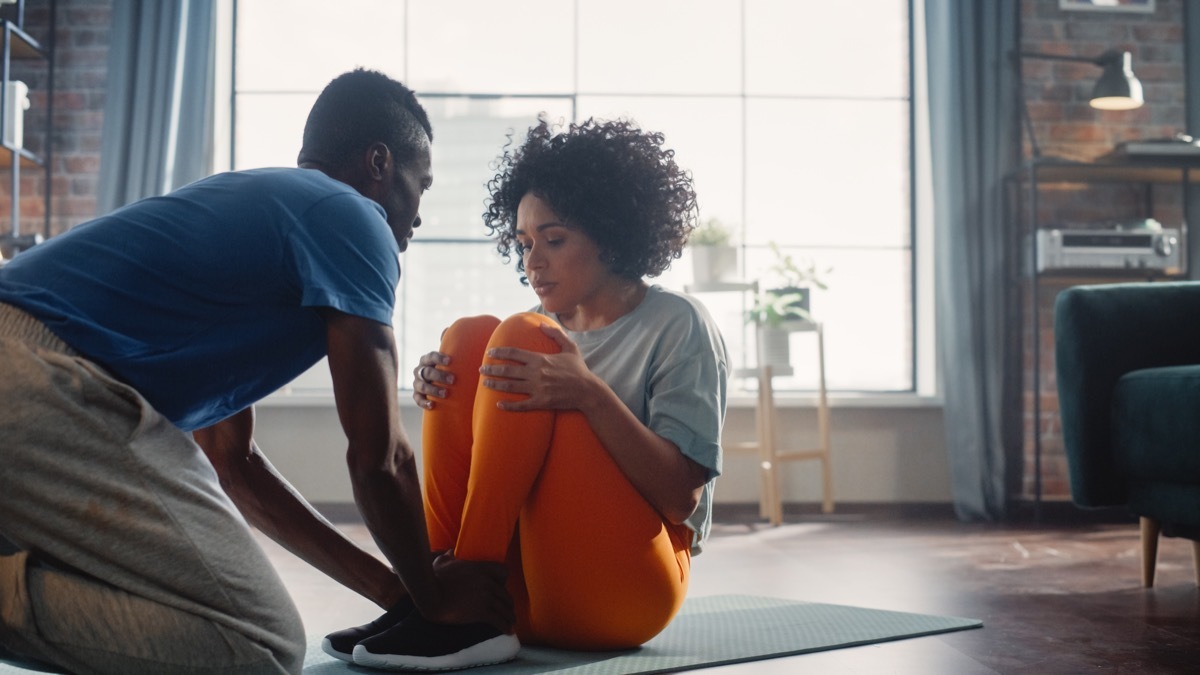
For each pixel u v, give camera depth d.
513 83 4.93
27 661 1.25
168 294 1.21
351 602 2.36
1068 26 4.98
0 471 1.10
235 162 4.91
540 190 1.68
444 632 1.50
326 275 1.25
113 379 1.15
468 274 4.87
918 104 4.98
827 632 1.88
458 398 1.60
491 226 1.86
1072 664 1.67
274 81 4.91
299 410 4.67
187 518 1.16
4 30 4.16
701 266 4.59
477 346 1.62
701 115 4.98
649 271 1.73
